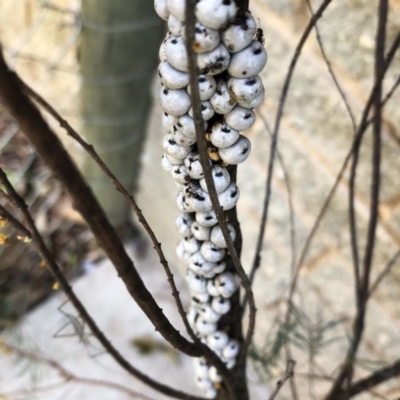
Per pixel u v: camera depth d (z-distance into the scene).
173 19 0.08
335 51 0.20
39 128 0.08
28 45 0.31
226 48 0.08
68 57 0.30
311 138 0.23
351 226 0.17
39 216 0.39
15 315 0.27
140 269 0.41
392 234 0.21
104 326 0.37
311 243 0.26
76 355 0.34
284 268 0.28
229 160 0.10
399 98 0.18
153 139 0.35
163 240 0.40
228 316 0.16
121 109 0.32
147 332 0.37
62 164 0.09
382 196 0.21
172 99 0.09
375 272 0.23
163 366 0.35
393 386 0.23
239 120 0.09
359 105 0.20
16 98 0.07
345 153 0.22
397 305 0.22
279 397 0.33
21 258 0.37
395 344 0.23
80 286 0.39
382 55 0.14
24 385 0.31
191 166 0.10
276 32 0.22
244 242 0.31
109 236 0.11
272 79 0.24
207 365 0.18
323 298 0.26
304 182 0.25
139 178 0.39
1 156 0.36
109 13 0.26
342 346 0.26
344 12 0.19
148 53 0.29
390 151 0.19
